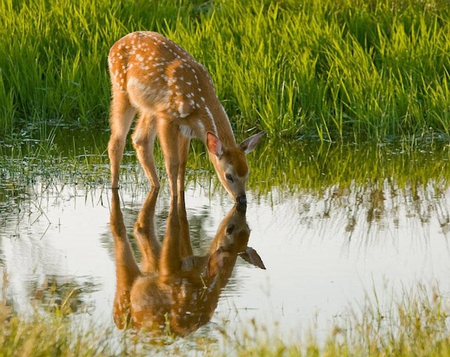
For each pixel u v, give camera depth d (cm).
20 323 1545
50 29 3688
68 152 3089
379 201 2609
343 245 2250
